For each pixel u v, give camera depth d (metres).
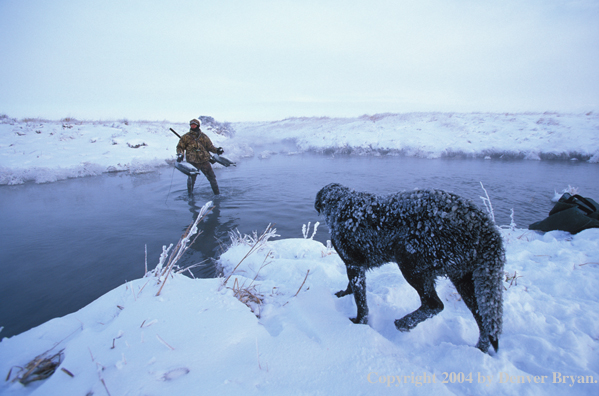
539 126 17.09
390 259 2.38
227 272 3.84
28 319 3.10
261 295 2.77
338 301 2.84
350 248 2.48
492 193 7.44
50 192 8.96
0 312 3.22
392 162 13.31
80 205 7.42
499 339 2.17
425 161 13.37
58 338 2.11
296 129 29.45
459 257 1.99
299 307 2.45
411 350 2.08
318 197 2.84
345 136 19.94
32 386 1.69
